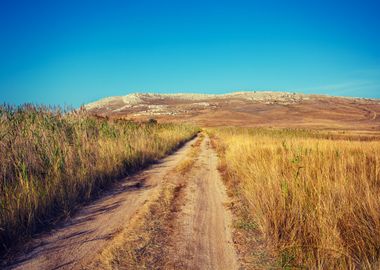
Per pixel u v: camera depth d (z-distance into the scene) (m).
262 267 3.85
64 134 9.55
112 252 4.08
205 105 182.25
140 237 4.64
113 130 13.46
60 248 4.25
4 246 4.14
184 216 5.84
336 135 32.75
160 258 4.02
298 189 5.37
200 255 4.18
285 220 4.71
